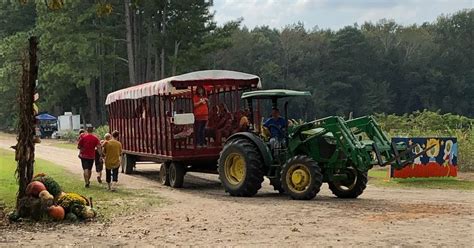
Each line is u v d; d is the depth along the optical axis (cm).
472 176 2086
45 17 5428
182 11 5788
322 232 1066
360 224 1138
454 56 10112
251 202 1500
